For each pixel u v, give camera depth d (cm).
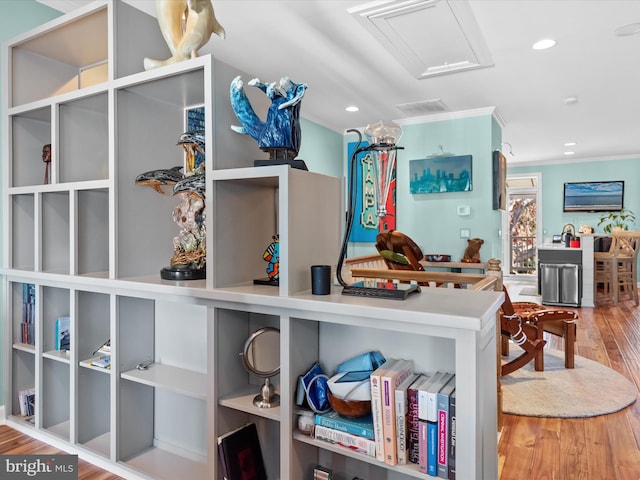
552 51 324
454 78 381
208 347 163
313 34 296
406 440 130
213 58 158
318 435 144
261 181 163
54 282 211
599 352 399
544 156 817
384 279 237
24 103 241
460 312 118
